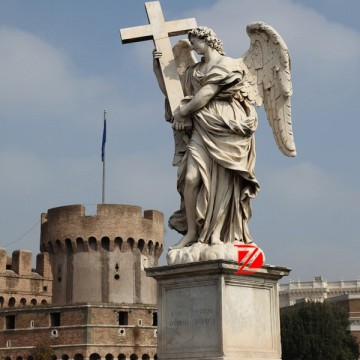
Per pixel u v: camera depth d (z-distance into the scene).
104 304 93.38
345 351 109.62
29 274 110.12
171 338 11.91
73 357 91.75
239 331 11.58
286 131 13.31
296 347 106.19
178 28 13.95
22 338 95.94
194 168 12.39
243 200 12.48
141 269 112.56
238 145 12.34
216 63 12.75
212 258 11.71
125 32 13.95
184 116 12.70
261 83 13.45
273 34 13.09
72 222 111.19
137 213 113.38
